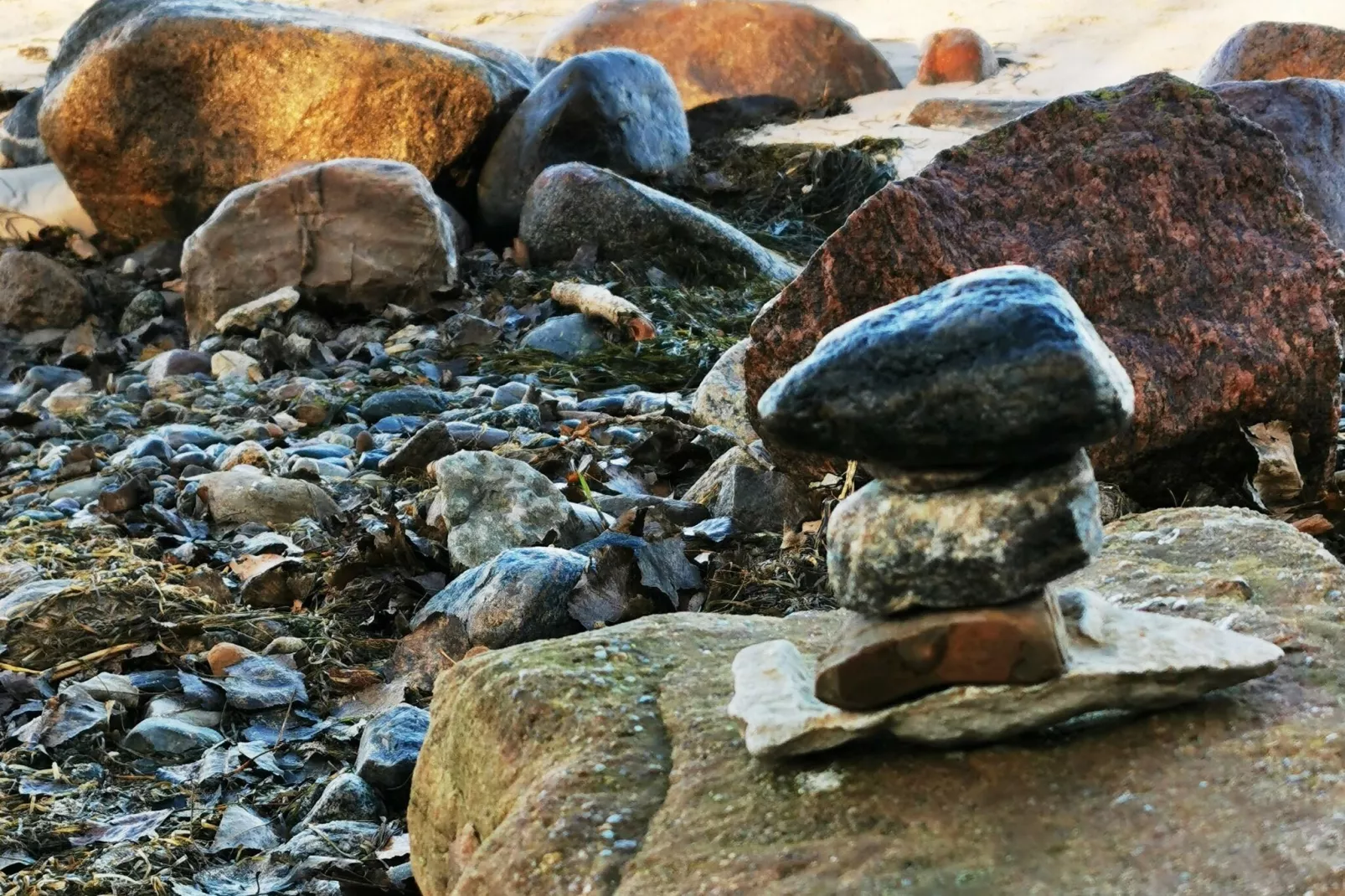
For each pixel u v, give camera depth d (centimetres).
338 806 435
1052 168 542
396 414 909
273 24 1331
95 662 546
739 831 257
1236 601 322
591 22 1662
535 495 604
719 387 741
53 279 1233
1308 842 229
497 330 1069
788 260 1286
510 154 1341
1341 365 520
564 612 518
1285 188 536
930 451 244
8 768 473
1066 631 266
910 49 1770
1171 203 532
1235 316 522
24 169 1465
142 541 679
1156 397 511
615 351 1010
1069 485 248
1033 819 246
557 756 295
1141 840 237
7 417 965
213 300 1149
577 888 258
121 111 1323
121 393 1051
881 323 247
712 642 331
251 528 693
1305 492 534
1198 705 270
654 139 1418
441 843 331
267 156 1343
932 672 255
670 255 1192
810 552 557
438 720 337
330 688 524
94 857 421
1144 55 1622
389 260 1138
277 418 914
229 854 423
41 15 2177
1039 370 234
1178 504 536
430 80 1334
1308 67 1286
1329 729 257
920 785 258
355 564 596
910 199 529
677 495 680
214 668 538
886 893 234
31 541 685
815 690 266
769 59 1625
